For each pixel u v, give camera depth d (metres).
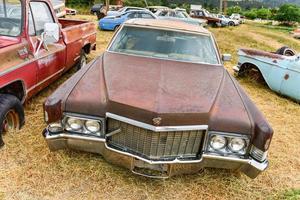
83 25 6.28
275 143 4.61
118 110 2.84
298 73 6.34
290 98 6.68
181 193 3.24
